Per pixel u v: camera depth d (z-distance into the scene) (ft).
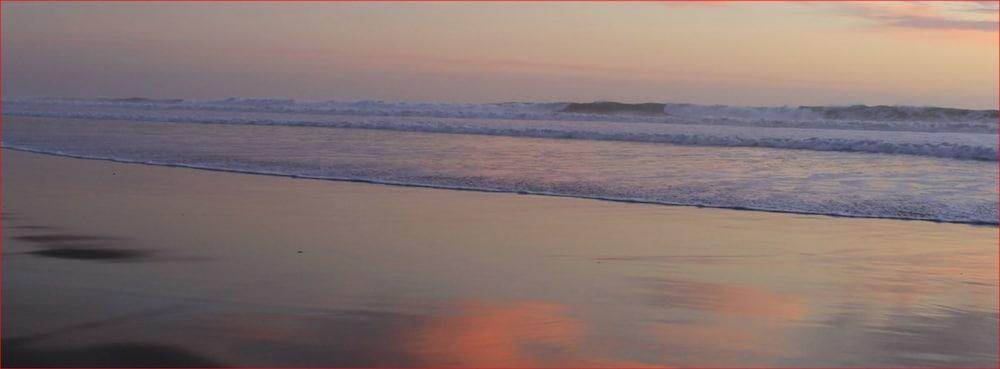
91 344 13.39
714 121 102.94
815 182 37.24
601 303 16.61
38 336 13.75
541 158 48.11
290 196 32.09
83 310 15.37
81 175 38.29
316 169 41.52
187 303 15.99
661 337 14.40
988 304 16.84
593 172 40.83
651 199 32.17
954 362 13.29
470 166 43.39
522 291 17.51
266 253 21.07
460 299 16.72
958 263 20.99
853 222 27.20
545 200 31.76
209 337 13.89
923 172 41.52
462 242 23.08
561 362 13.07
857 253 22.17
